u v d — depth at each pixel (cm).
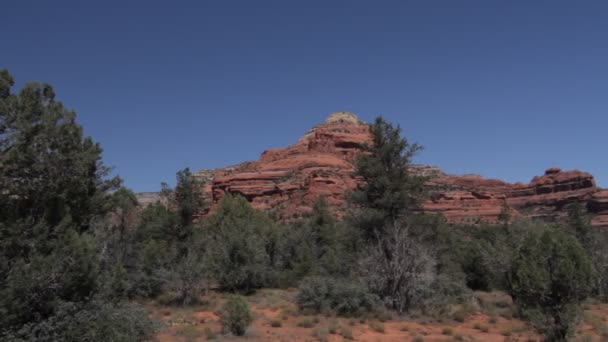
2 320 890
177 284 2602
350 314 2178
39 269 938
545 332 1338
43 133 1052
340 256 3656
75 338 952
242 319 1622
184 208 3647
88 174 1181
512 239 2550
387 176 2839
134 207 2766
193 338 1504
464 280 3133
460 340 1642
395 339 1656
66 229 1049
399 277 2312
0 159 971
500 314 2316
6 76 1048
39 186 1041
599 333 1689
